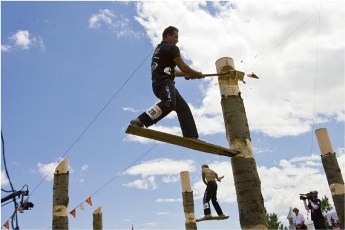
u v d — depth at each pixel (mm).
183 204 13156
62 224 8906
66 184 9297
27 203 8453
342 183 11289
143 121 4176
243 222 4895
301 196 10766
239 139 5215
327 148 11703
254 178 5043
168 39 4590
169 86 4320
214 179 8031
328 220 16734
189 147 4633
